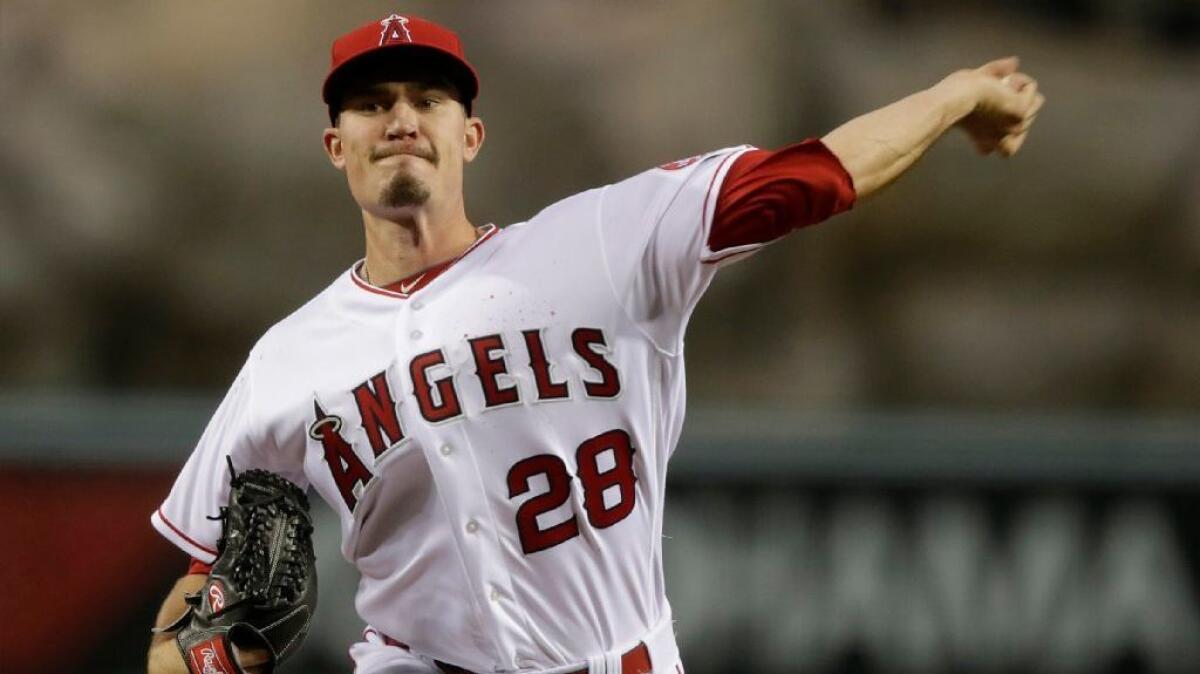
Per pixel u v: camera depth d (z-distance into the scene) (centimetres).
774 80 4356
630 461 1120
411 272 1162
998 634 2480
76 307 4234
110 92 4281
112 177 4247
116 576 2492
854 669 2475
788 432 2536
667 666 1176
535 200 4272
